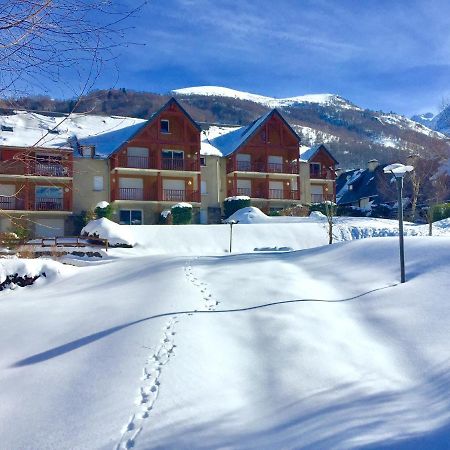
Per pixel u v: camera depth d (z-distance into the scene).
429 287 8.22
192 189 37.16
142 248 23.95
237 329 7.26
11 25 4.43
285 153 40.53
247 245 25.42
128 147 35.59
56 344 7.48
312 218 32.09
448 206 32.38
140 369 5.97
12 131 30.16
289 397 5.17
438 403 4.80
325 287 9.83
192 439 4.38
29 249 21.56
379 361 6.06
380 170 44.16
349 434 4.24
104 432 4.64
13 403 5.48
